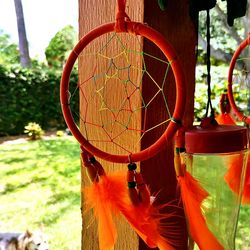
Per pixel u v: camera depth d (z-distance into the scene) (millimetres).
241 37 3473
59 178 3688
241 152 471
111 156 473
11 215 2812
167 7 547
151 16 534
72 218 2723
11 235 2074
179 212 588
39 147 5223
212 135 451
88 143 481
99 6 582
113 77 568
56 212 2846
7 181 3641
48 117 6621
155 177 572
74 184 3488
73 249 2248
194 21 583
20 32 8859
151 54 540
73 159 4441
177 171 470
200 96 2439
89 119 606
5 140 5930
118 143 575
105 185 474
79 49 467
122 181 474
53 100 6590
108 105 581
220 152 455
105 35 569
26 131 5992
